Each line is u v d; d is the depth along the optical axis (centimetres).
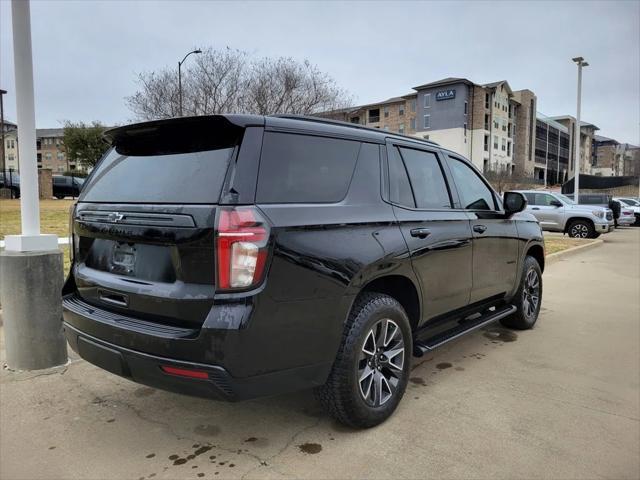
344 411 304
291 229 265
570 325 598
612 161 12125
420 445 303
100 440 307
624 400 375
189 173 273
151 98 2072
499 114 6469
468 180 457
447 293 392
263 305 250
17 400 362
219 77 2058
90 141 4847
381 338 324
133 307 280
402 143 378
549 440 312
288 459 286
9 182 2814
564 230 1894
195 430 320
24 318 412
